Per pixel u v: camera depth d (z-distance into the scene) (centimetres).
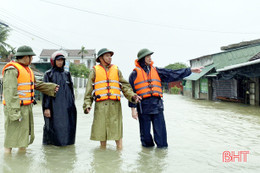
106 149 403
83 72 4447
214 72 2130
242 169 309
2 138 470
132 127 636
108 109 400
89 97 405
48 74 430
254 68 1415
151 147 421
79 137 499
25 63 384
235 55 1917
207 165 323
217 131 589
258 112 1079
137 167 311
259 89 1540
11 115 344
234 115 952
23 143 365
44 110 416
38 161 331
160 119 420
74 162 329
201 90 2417
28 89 377
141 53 425
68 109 426
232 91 1844
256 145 443
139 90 419
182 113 1003
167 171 298
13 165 311
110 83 406
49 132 420
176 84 4150
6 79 349
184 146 430
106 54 411
